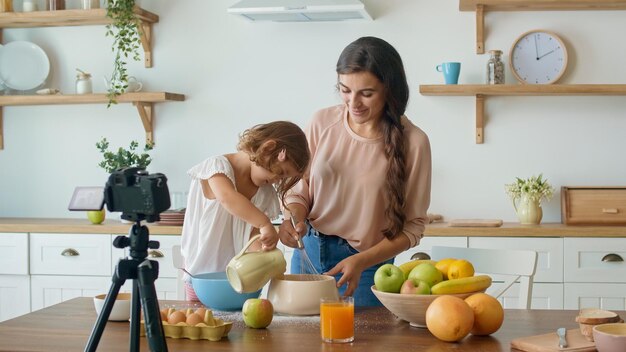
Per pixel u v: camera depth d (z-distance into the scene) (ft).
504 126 13.19
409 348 5.26
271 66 13.75
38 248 12.87
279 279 6.37
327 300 5.59
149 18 13.73
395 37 13.35
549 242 11.75
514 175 13.20
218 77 13.91
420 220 7.66
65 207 14.52
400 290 5.96
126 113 14.25
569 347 5.09
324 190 7.73
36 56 14.30
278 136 7.02
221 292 6.38
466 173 13.28
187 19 13.97
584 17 13.02
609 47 12.98
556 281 11.75
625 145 13.05
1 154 14.69
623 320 6.17
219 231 7.37
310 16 12.75
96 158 14.40
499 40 13.16
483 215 13.26
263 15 12.66
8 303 13.01
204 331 5.50
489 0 12.49
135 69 14.15
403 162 7.39
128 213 4.86
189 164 14.05
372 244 7.79
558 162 13.14
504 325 6.00
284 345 5.36
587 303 11.73
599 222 12.26
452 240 11.89
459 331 5.36
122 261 4.78
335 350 5.21
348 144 7.66
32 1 13.80
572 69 13.03
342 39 13.51
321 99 13.62
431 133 13.33
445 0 13.23
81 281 12.75
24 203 14.66
